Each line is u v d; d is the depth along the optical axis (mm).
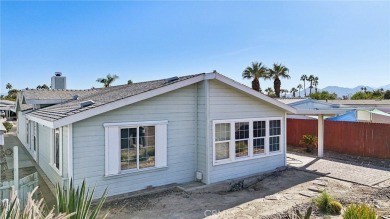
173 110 10242
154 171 9805
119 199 8656
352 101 31047
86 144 8461
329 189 9617
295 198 8695
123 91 12242
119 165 9047
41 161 13008
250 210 7707
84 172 8430
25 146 18562
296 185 10156
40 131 13211
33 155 15227
